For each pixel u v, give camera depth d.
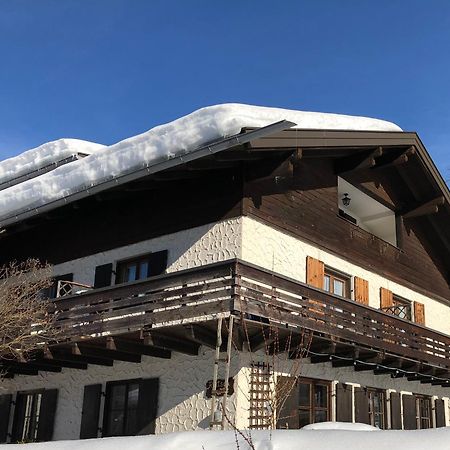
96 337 9.66
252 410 9.11
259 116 9.23
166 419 9.98
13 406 13.04
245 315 8.55
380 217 15.48
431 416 14.39
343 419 11.20
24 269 13.44
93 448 4.95
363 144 11.49
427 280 15.74
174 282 9.16
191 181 10.95
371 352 10.83
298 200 11.41
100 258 12.14
